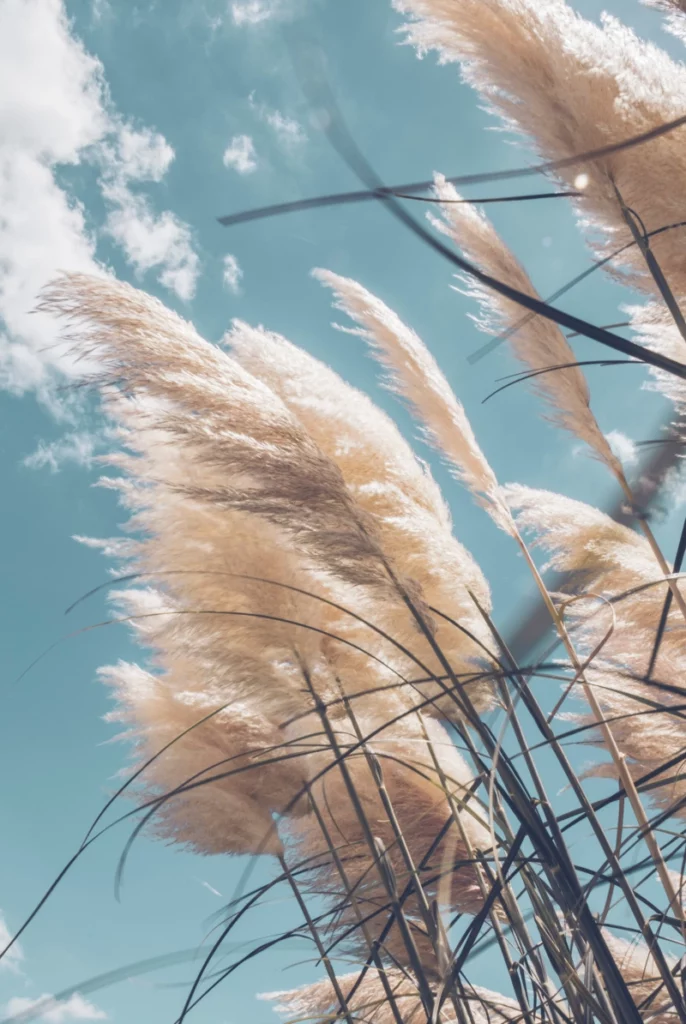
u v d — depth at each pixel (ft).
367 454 5.17
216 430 4.51
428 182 2.94
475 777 4.55
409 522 4.79
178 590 4.96
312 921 4.64
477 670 4.57
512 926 4.42
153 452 5.04
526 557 4.81
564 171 4.28
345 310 5.32
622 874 4.02
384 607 4.64
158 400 4.52
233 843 5.15
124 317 4.48
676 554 4.06
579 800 4.13
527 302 3.39
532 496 5.19
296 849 5.42
